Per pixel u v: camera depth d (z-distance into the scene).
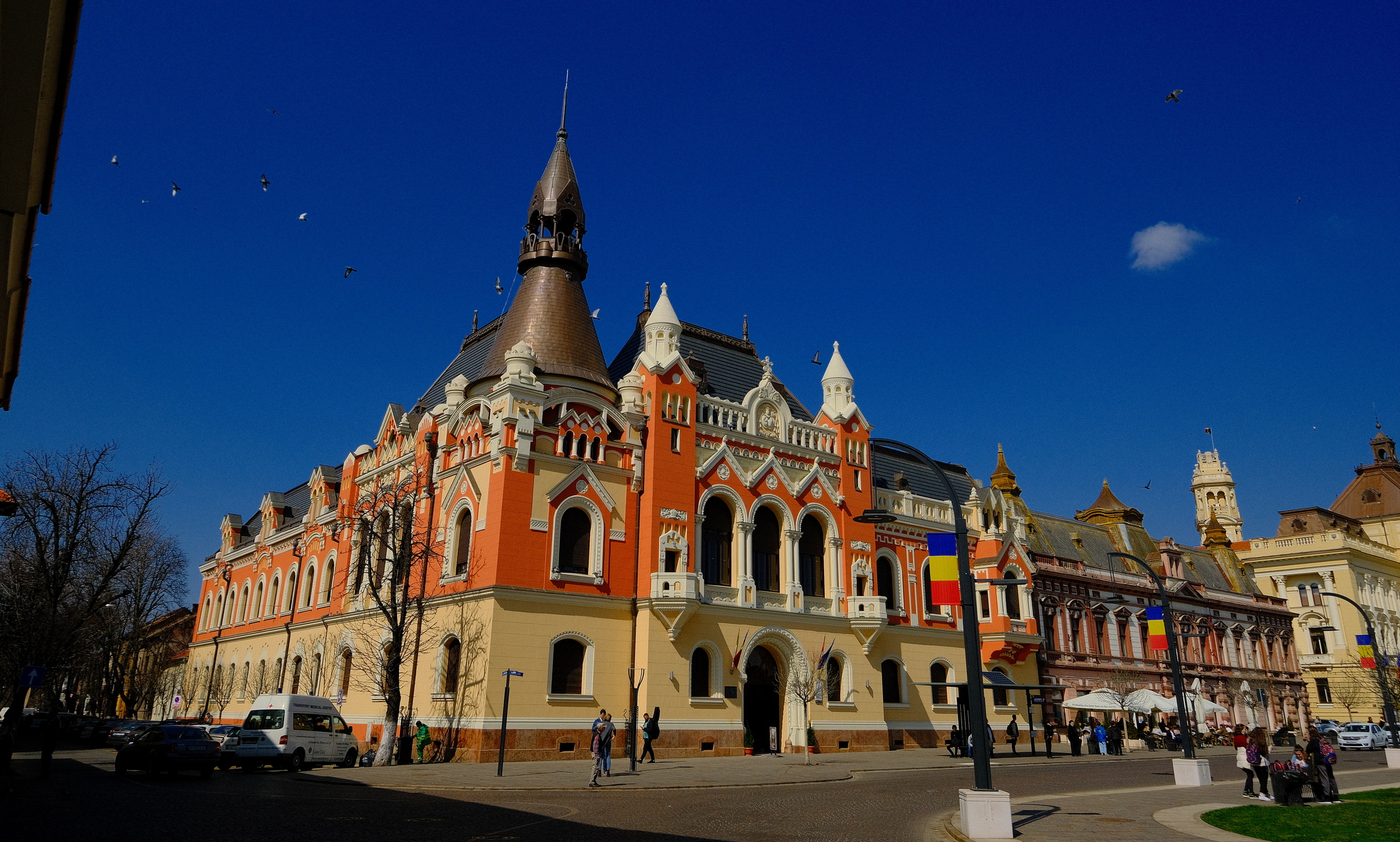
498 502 43.75
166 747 34.28
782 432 56.00
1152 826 22.31
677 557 48.59
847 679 53.62
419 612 44.84
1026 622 64.19
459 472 47.34
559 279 53.53
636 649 46.34
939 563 28.94
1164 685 76.50
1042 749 60.91
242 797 27.20
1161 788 33.50
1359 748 67.19
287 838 19.20
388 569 51.03
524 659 42.59
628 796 29.39
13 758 44.31
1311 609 102.81
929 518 62.59
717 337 60.56
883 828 22.53
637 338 59.06
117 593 63.53
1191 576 87.25
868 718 53.88
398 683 42.94
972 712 22.36
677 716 45.78
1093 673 71.56
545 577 44.22
